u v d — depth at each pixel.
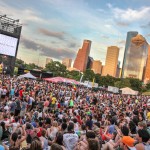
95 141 5.61
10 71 69.31
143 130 6.77
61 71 139.38
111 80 149.62
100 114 16.33
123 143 6.88
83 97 34.69
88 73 148.38
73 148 8.20
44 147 8.86
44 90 33.06
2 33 66.56
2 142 8.59
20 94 25.09
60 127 10.61
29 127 10.47
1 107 17.66
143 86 162.88
